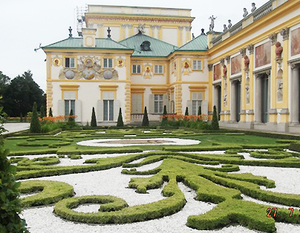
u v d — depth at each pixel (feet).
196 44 153.07
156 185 28.86
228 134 86.74
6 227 11.70
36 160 42.68
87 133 94.79
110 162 39.27
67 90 138.10
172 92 156.46
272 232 18.53
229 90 127.44
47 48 135.95
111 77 140.15
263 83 104.83
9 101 275.39
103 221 19.97
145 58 160.35
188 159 41.27
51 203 23.99
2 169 12.15
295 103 84.17
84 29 138.92
